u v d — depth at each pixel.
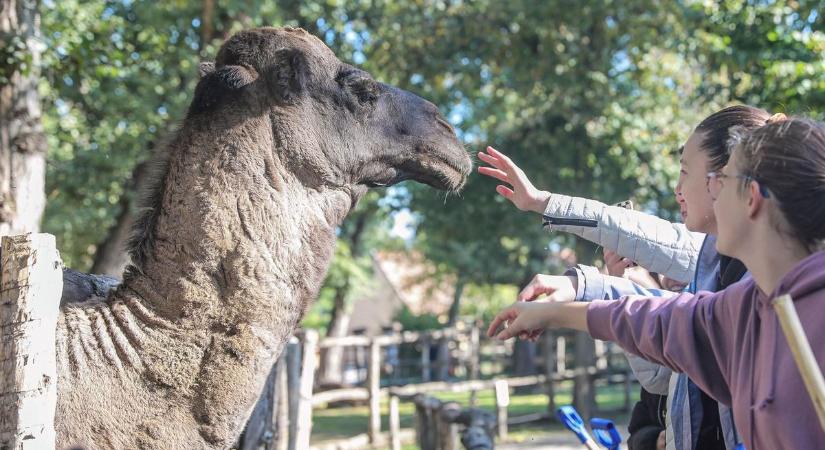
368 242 28.64
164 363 3.12
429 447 9.25
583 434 3.01
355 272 23.42
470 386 15.18
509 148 16.92
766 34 9.67
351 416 18.47
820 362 1.79
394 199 18.77
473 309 39.78
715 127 2.79
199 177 3.35
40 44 7.80
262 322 3.24
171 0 14.89
